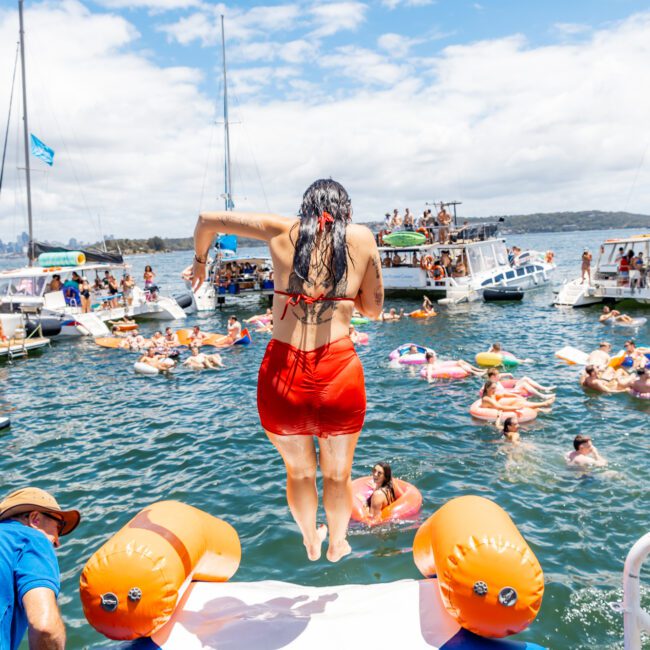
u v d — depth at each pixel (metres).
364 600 2.88
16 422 13.76
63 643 2.20
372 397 14.16
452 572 2.39
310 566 6.75
